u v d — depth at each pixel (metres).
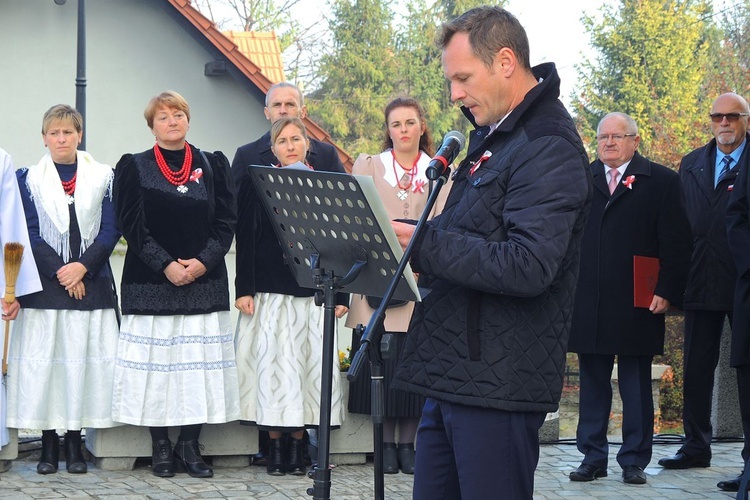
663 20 31.50
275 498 4.77
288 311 5.30
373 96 36.06
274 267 5.32
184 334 5.17
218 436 5.45
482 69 2.87
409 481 5.29
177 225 5.14
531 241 2.72
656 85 31.38
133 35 14.80
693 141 29.72
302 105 5.70
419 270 2.86
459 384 2.87
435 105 36.75
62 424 5.14
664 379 17.12
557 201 2.76
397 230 2.91
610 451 6.42
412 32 38.09
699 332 5.81
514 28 2.88
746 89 30.23
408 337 3.02
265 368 5.24
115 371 5.15
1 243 5.10
